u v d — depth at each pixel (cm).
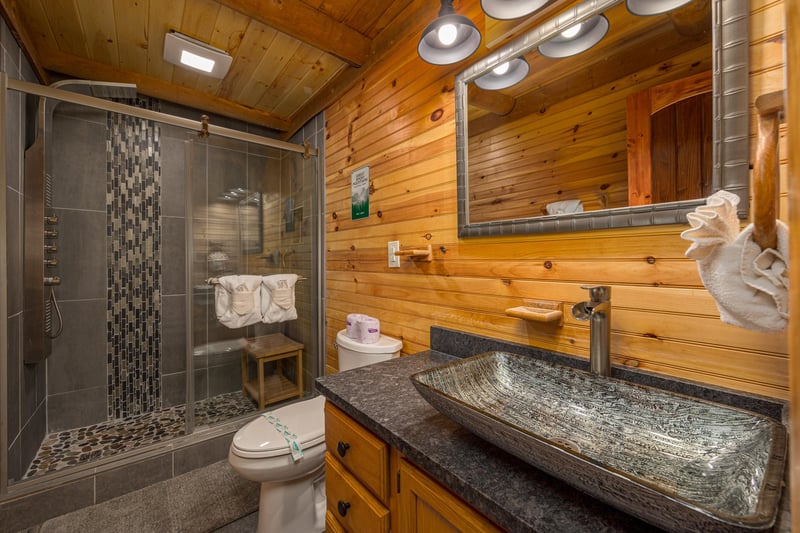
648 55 80
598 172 89
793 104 24
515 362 93
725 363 72
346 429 91
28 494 143
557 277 100
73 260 206
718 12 70
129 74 205
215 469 182
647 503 42
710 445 59
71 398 206
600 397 75
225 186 207
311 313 235
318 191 231
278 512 132
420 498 69
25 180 166
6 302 139
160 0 149
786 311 46
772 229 45
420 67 147
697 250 52
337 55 173
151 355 231
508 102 110
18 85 142
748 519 35
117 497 160
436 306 140
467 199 124
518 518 49
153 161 233
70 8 154
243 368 217
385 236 168
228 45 180
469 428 65
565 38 96
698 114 73
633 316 85
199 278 200
